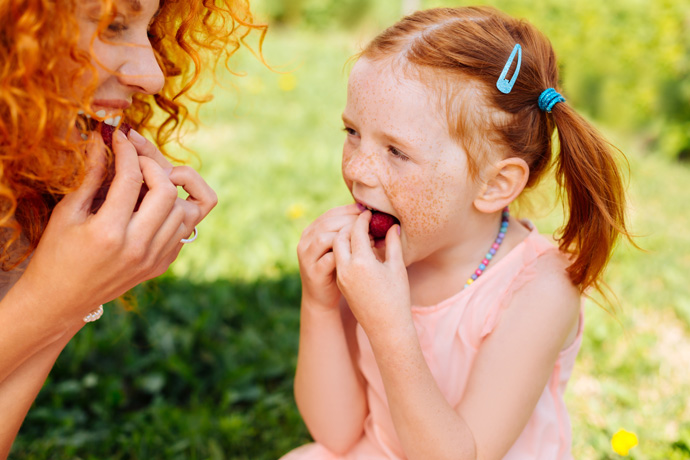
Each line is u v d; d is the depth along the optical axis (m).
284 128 6.17
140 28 1.17
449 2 7.50
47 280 1.13
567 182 1.49
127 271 1.18
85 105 1.09
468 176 1.36
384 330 1.31
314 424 1.62
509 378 1.41
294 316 3.08
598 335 2.90
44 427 2.39
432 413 1.32
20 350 1.17
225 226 3.87
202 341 2.85
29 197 1.23
